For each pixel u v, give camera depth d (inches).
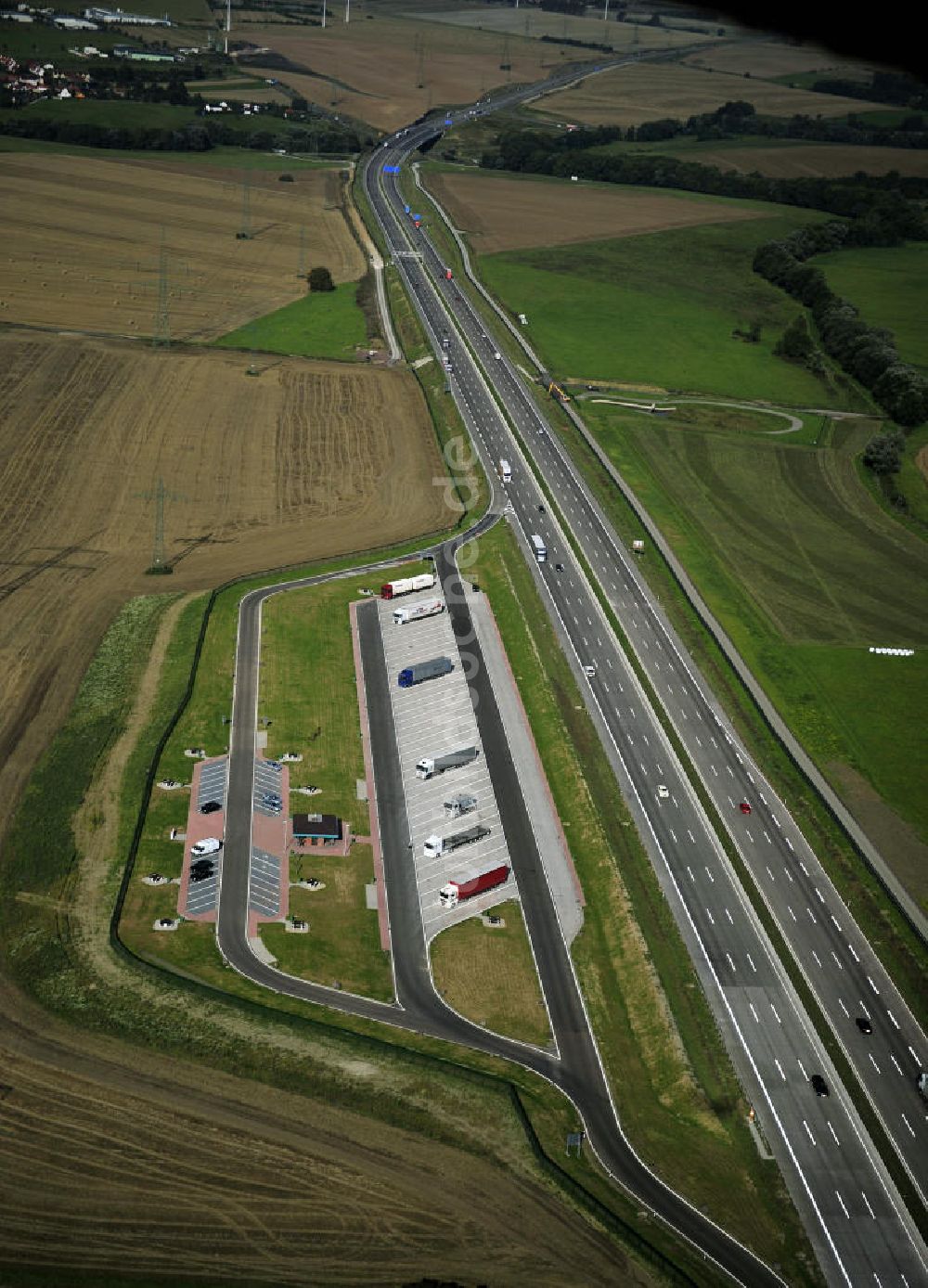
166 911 6299.2
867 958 6328.7
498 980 6117.1
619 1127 5344.5
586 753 7721.5
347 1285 4537.4
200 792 7135.8
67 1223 4680.1
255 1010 5693.9
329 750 7642.7
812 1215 4987.7
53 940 6013.8
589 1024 5900.6
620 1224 4803.2
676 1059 5654.5
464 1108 5300.2
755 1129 5344.5
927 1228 4970.5
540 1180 5002.5
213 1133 5093.5
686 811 7288.4
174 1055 5428.2
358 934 6328.7
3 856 6550.2
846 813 7372.1
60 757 7313.0
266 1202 4827.8
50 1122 5083.7
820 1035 5836.6
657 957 6210.6
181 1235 4667.8
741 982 6102.4
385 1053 5526.6
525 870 6850.4
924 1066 5733.3
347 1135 5137.8
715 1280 4665.4
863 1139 5339.6
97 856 6579.7
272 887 6550.2
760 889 6727.4
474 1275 4611.2
